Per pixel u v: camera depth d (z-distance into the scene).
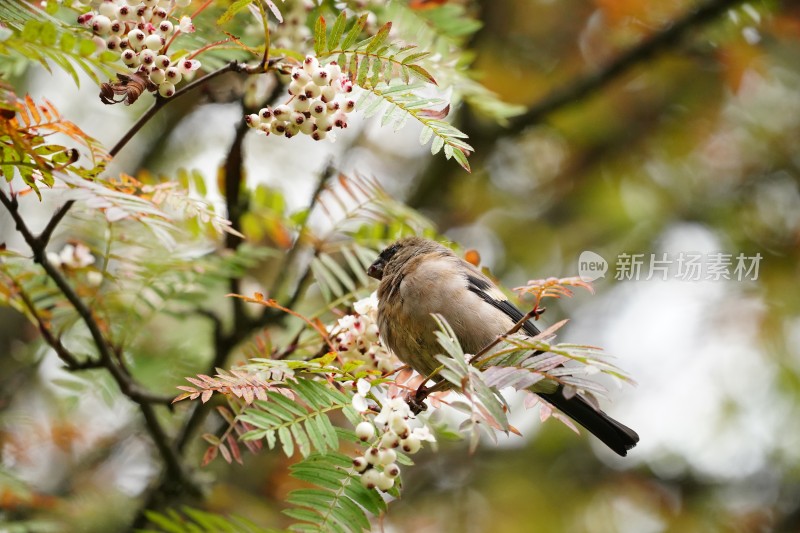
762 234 15.99
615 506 16.28
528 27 15.93
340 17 5.70
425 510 15.95
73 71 5.57
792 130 16.56
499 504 16.16
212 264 9.07
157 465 12.34
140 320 8.67
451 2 9.82
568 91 14.20
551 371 5.26
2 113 5.34
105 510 11.70
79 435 11.02
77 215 8.34
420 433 5.76
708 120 16.22
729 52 13.70
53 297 8.38
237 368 5.89
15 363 11.98
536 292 5.77
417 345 8.20
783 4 13.33
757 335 15.45
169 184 6.64
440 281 8.14
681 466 16.36
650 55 14.05
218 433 9.32
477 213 17.11
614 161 16.91
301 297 9.21
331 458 5.93
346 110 5.66
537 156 17.39
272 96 8.53
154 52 5.72
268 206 9.22
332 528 5.59
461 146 5.57
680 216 16.59
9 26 5.60
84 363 7.91
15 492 8.96
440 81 8.13
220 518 5.94
